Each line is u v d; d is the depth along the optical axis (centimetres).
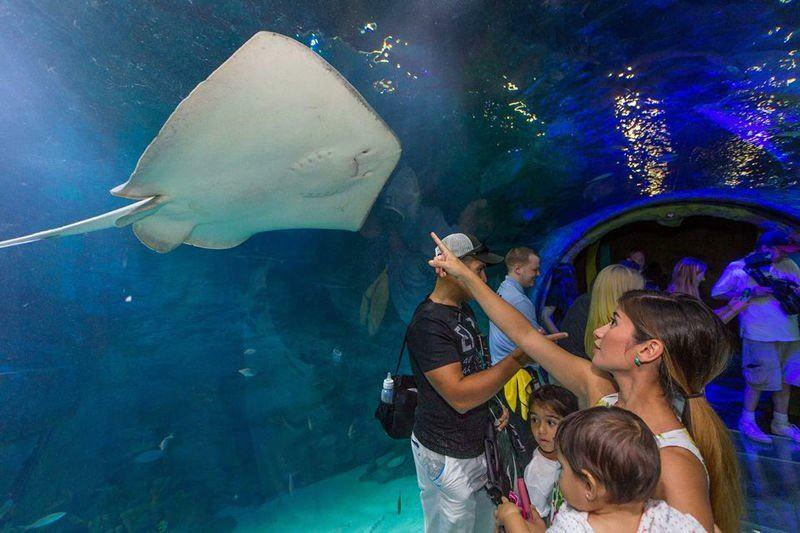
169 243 343
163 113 491
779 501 341
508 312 174
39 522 446
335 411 683
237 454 613
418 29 421
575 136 535
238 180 286
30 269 626
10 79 441
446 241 217
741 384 676
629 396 129
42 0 380
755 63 403
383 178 323
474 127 522
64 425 615
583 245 665
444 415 210
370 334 721
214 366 731
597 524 105
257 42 219
